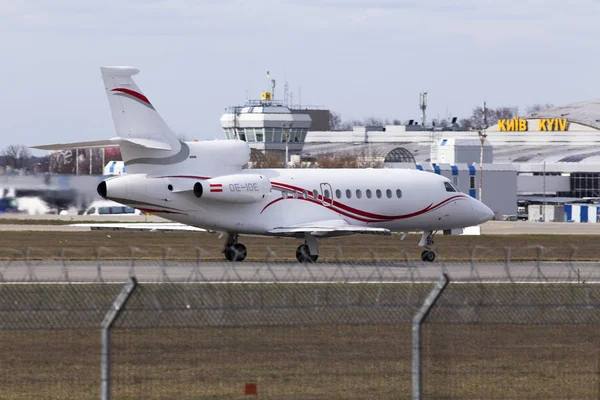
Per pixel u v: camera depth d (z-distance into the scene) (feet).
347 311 302.04
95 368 240.53
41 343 269.03
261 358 246.47
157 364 241.35
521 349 264.52
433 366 244.01
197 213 520.83
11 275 426.92
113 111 504.02
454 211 591.78
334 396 217.15
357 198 563.89
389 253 616.39
